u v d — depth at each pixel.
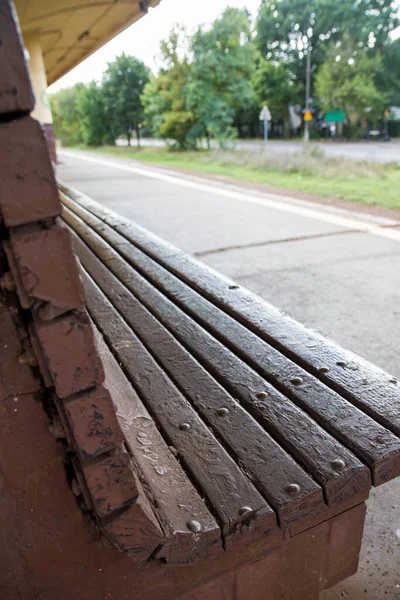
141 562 1.10
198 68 25.95
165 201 10.36
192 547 1.12
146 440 1.41
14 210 0.77
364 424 1.44
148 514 1.07
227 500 1.20
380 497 2.18
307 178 13.89
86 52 6.92
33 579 1.15
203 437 1.43
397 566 1.83
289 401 1.58
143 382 1.72
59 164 21.91
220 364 1.83
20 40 0.70
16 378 0.95
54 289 0.83
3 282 0.85
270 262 5.65
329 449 1.35
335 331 3.81
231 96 27.20
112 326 2.20
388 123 42.16
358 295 4.56
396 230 7.11
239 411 1.54
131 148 36.47
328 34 44.91
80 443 0.94
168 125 28.31
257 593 1.43
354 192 10.67
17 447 1.00
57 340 0.86
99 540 1.16
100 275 2.99
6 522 1.07
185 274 2.89
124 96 39.78
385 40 41.94
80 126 48.56
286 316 2.24
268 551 1.37
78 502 1.10
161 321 2.26
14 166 0.75
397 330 3.81
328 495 1.25
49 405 1.00
